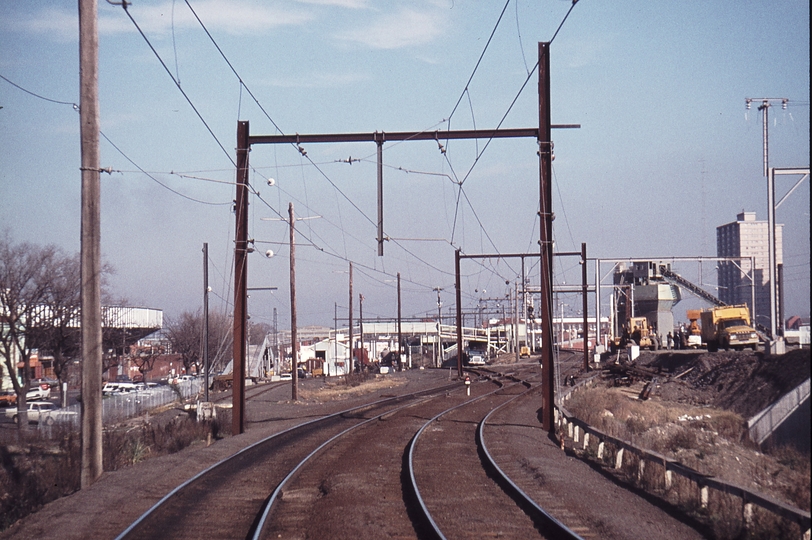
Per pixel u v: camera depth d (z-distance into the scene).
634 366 55.94
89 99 16.00
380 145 24.16
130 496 13.92
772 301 42.09
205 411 28.11
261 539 10.62
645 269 93.31
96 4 16.12
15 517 13.35
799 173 41.72
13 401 51.31
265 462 18.97
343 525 11.30
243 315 26.89
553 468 17.31
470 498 13.91
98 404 15.98
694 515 12.84
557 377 31.41
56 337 39.97
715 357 48.44
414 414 33.25
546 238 27.34
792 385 33.56
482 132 24.78
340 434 24.80
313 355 120.25
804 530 10.17
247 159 25.83
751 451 25.03
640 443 22.41
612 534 10.98
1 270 37.31
